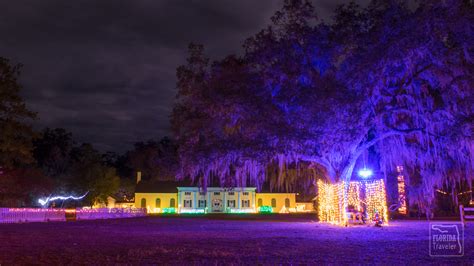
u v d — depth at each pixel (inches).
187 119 1045.8
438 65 874.1
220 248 511.2
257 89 897.5
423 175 1084.5
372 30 849.5
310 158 970.7
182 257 430.0
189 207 2891.2
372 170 1100.5
